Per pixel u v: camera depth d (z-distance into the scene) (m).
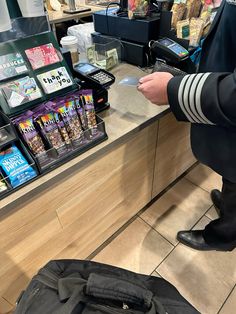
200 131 0.88
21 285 0.96
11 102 0.71
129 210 1.37
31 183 0.74
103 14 1.34
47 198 0.81
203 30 1.17
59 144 0.77
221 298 1.19
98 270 0.84
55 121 0.75
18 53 0.74
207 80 0.57
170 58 1.15
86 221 1.08
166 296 0.79
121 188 1.15
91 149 0.85
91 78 0.98
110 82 1.01
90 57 1.34
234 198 1.01
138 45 1.27
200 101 0.57
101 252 1.39
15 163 0.70
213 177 1.79
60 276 0.79
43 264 1.01
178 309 0.75
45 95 0.77
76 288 0.68
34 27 0.81
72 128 0.79
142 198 1.42
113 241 1.44
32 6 0.75
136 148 1.06
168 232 1.48
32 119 0.71
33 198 0.76
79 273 0.81
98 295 0.64
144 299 0.66
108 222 1.25
